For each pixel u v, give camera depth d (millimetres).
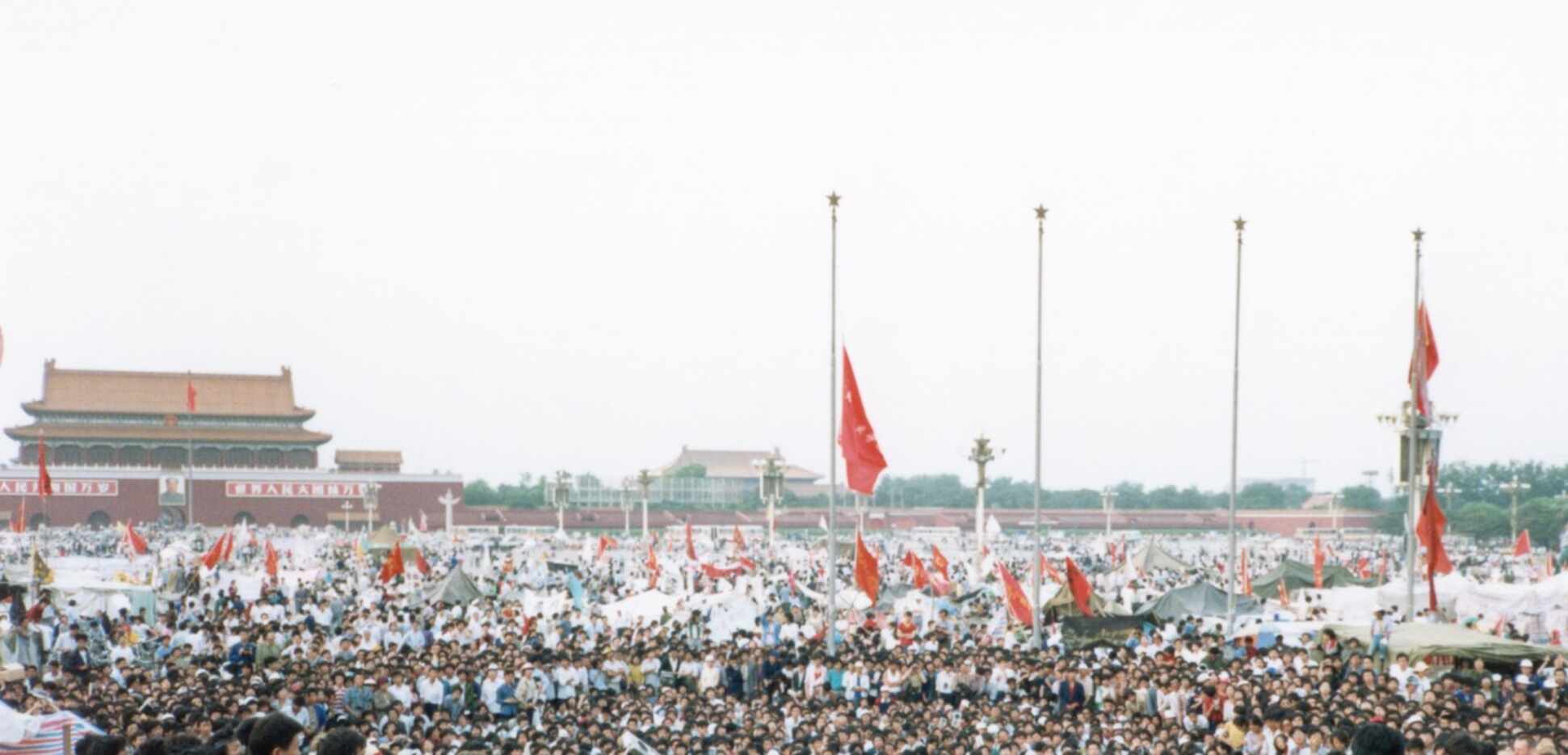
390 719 31750
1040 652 46000
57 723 19141
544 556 118562
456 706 40094
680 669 45906
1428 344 53844
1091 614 56062
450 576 68750
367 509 195875
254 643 46344
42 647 44469
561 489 170500
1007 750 29391
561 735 32188
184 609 64562
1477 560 124438
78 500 195125
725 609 60344
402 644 52125
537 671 42188
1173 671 37812
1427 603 60312
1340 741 24609
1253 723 29938
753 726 32625
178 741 15234
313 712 33312
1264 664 40500
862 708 38844
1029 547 155250
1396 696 31406
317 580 84125
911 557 68938
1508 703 32656
